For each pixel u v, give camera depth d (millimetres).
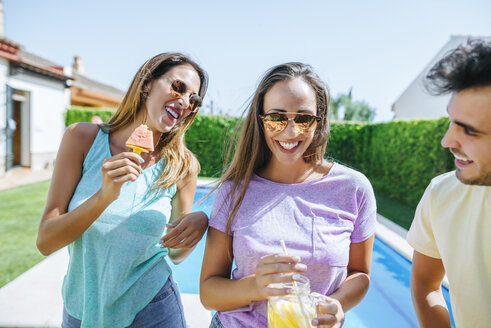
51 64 19625
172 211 2051
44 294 3150
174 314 1853
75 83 20188
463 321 1246
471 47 955
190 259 5840
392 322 3949
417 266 1515
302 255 1435
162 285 1795
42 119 14641
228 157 1964
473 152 978
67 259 3939
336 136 13367
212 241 1605
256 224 1508
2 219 6711
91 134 1772
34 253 4918
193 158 2086
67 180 1673
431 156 8750
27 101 13938
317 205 1540
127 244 1640
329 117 1711
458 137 1000
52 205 1626
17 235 5730
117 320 1639
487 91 908
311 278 1447
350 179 1605
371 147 12969
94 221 1628
